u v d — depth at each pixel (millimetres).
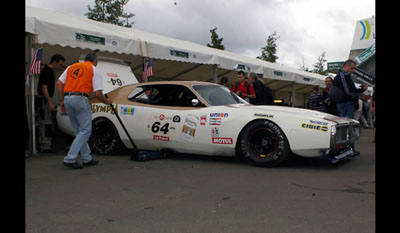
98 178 4031
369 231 2287
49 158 5562
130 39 6996
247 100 7695
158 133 5367
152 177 4074
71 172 4391
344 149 5039
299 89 20016
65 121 6316
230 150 4879
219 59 9109
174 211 2783
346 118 5027
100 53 9148
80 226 2465
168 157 5578
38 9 7441
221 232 2318
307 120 4410
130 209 2850
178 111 5270
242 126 4734
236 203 2979
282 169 4508
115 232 2348
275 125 4543
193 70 11828
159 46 7555
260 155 4680
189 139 5113
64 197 3219
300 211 2732
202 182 3799
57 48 8703
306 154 4449
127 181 3871
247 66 10344
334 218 2555
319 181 3793
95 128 5961
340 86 5539
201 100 5242
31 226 2465
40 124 6258
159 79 12141
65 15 7992
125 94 5875
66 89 4727
